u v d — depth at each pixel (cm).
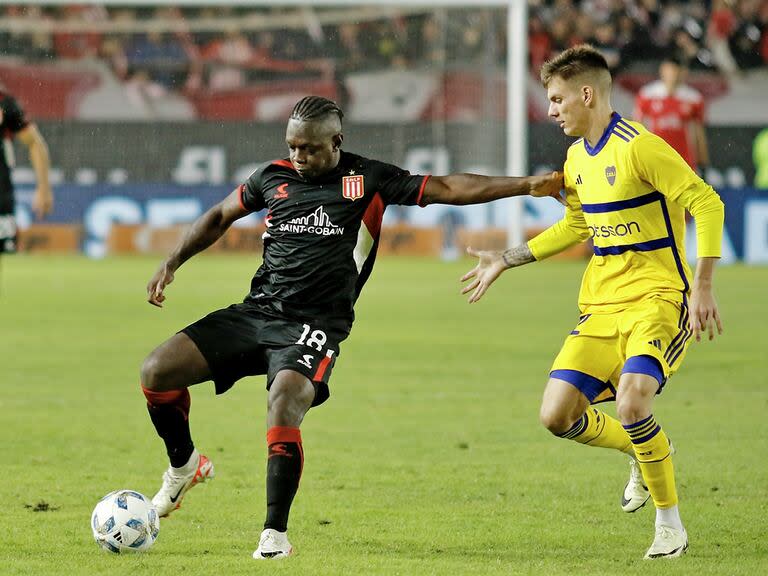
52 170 8606
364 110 9462
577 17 9400
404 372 3650
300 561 1642
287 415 1689
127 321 4838
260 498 2092
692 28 9550
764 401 3155
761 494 2136
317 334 1795
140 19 9606
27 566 1617
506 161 9031
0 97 5366
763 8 9594
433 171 8975
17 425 2788
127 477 2253
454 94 9306
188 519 1938
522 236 7812
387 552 1723
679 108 7106
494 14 9162
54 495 2094
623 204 1811
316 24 9506
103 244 8450
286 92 9550
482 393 3288
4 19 9481
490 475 2300
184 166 8688
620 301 1830
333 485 2208
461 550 1744
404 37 9400
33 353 3981
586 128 1841
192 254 1938
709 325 1711
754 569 1625
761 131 8531
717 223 1719
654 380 1711
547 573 1597
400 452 2522
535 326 4772
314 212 1823
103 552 1700
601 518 1961
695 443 2612
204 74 9562
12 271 7131
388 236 8581
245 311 1850
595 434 1894
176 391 1817
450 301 5694
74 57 9556
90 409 3014
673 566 1641
